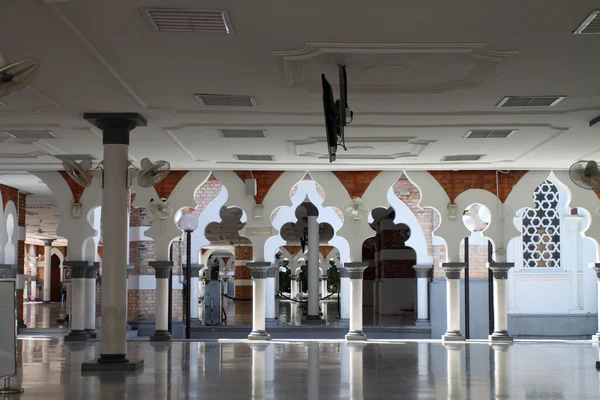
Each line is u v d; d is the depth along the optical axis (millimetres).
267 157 15289
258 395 8336
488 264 16781
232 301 36219
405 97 10234
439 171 17016
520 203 16891
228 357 12742
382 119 11719
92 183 16766
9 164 15906
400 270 26609
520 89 9750
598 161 15766
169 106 10773
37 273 44750
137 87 9688
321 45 7855
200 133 12750
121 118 11133
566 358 12742
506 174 17000
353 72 8930
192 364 11586
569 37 7582
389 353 13578
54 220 30062
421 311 20703
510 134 12836
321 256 35812
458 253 16828
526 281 20703
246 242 35250
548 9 6777
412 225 20781
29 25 7223
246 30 7391
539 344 15805
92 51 8055
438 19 7086
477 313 20297
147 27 7293
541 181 16922
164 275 16547
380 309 26484
